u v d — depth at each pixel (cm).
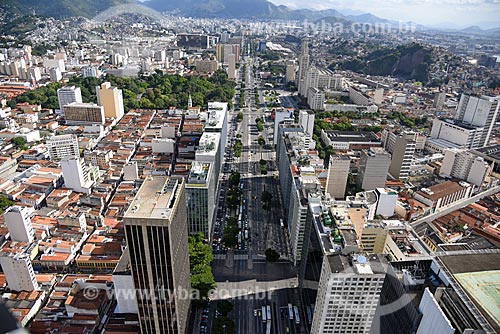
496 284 14100
